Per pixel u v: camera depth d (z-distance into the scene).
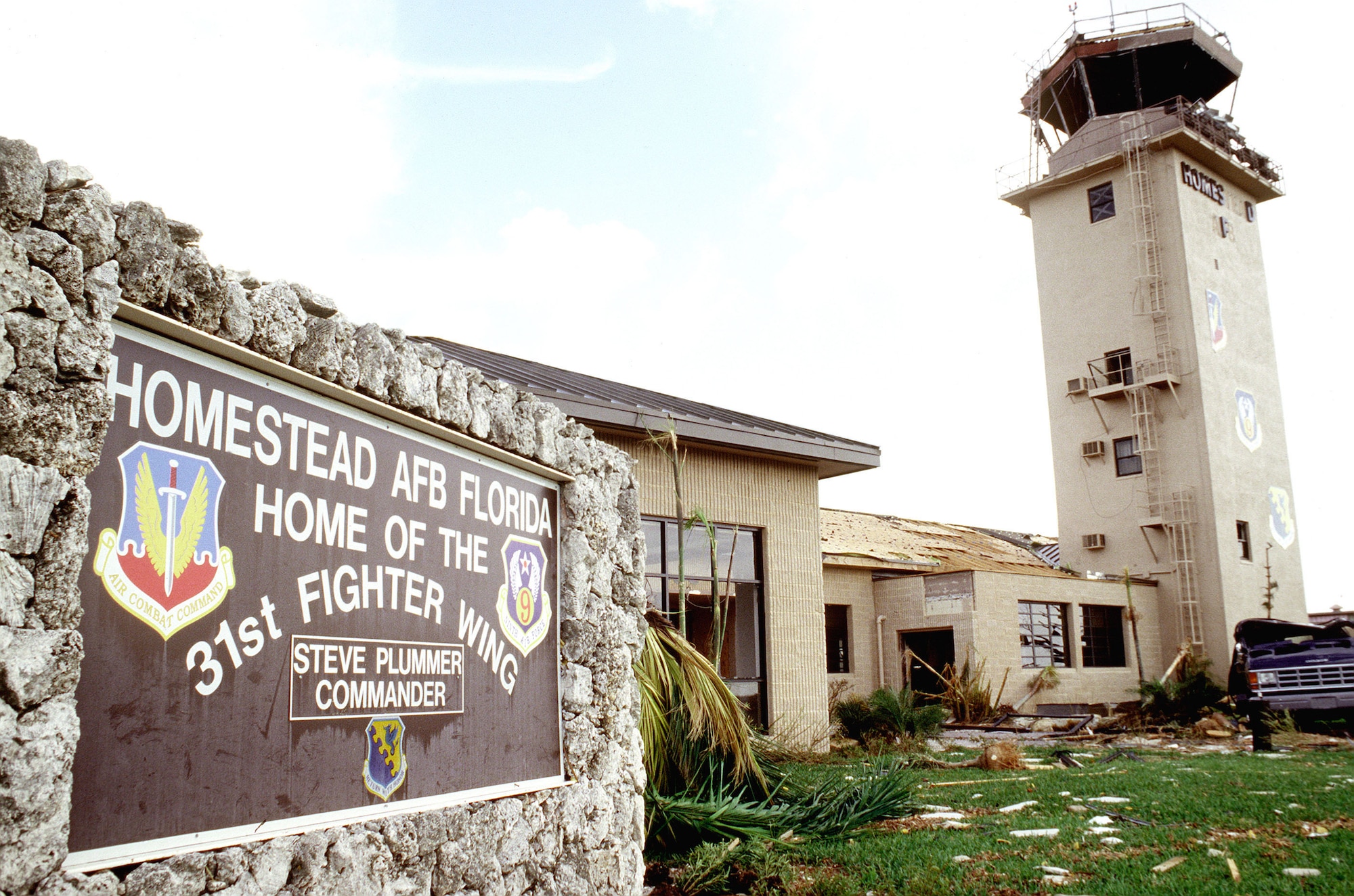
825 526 29.53
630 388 15.50
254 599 3.52
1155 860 6.54
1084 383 31.47
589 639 5.70
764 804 8.07
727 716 8.23
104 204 3.06
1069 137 35.25
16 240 2.76
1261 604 29.61
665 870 6.77
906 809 8.57
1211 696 21.34
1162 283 30.19
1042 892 5.79
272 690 3.55
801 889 6.16
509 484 5.21
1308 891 5.62
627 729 5.95
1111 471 30.75
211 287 3.41
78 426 2.85
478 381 4.96
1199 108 31.94
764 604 14.09
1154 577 29.30
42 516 2.71
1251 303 32.78
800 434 14.59
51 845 2.67
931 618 24.28
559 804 5.15
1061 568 30.97
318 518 3.85
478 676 4.75
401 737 4.16
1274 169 34.25
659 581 12.73
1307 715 16.38
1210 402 29.36
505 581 5.07
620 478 6.36
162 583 3.18
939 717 16.94
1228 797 9.17
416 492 4.44
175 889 3.05
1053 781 10.85
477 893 4.39
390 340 4.43
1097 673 26.19
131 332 3.17
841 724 16.59
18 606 2.63
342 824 3.76
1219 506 28.69
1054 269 33.00
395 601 4.22
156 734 3.10
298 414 3.81
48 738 2.67
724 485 13.82
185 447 3.31
